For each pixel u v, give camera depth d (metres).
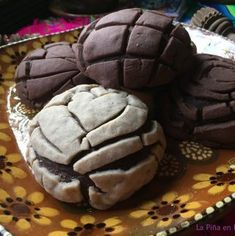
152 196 0.28
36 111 0.36
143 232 0.25
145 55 0.30
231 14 0.53
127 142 0.27
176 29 0.31
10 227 0.25
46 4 0.55
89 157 0.26
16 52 0.40
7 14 0.50
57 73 0.34
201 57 0.34
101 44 0.30
